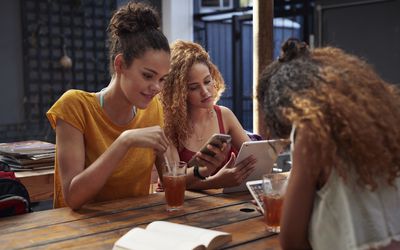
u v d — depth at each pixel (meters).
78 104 1.71
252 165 1.71
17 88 4.61
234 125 2.23
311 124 0.89
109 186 1.78
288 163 2.16
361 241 0.91
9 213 1.51
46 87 4.77
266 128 1.06
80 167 1.64
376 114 0.91
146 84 1.59
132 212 1.51
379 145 0.88
